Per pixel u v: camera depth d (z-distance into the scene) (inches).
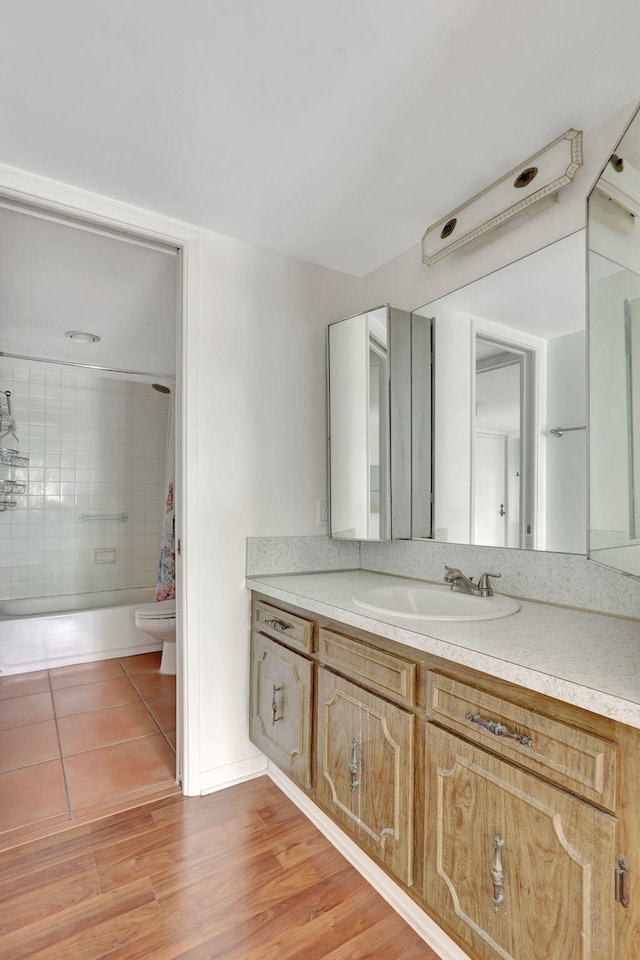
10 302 105.4
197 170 64.9
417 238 82.4
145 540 176.6
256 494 83.7
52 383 160.4
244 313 83.4
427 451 77.9
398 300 87.4
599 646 43.8
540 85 51.0
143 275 92.4
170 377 161.6
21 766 83.2
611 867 33.0
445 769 46.0
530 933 37.8
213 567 79.2
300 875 59.5
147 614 125.6
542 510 62.2
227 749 79.4
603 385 44.6
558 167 58.0
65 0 41.9
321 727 63.9
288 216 76.0
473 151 61.2
